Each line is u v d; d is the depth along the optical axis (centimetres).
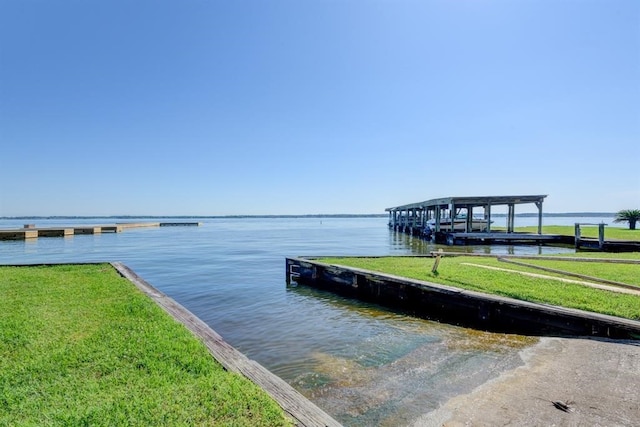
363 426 414
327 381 545
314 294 1203
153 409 342
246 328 836
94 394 373
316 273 1335
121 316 654
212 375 416
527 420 401
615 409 415
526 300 794
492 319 813
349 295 1186
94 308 708
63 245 3253
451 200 3028
